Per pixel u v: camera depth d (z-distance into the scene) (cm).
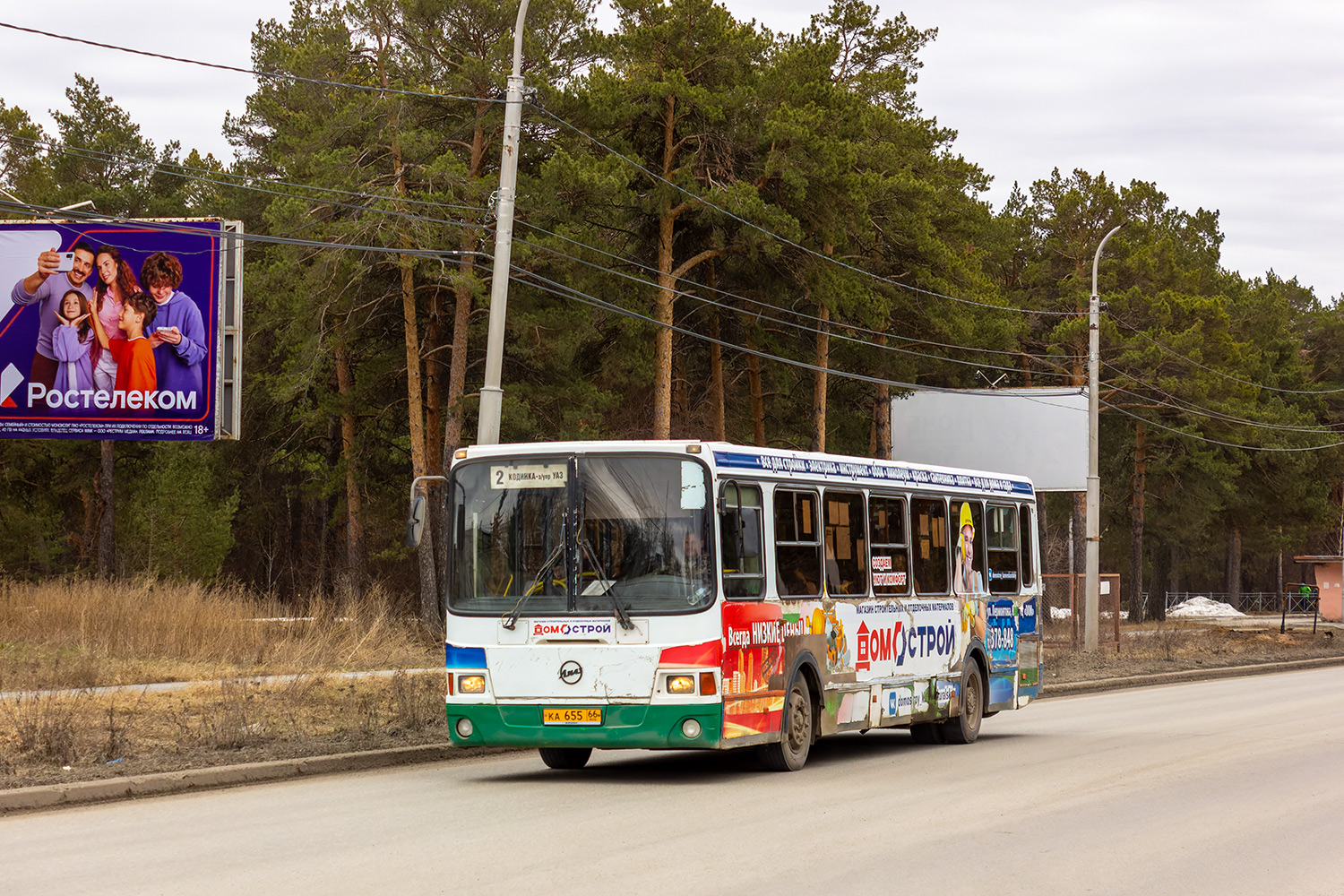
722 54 4062
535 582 1402
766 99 3972
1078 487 4800
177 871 912
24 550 5922
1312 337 8875
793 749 1507
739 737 1396
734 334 4838
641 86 3906
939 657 1841
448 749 1677
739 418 5431
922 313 4881
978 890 845
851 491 1666
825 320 4519
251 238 3083
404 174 3916
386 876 884
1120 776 1426
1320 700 2552
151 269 3127
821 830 1075
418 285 4306
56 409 3138
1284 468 7119
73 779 1334
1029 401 4869
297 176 4278
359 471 5116
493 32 3956
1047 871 907
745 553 1437
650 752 1786
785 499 1524
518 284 4044
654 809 1198
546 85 3778
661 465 1402
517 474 1430
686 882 866
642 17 4141
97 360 3131
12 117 6350
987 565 2014
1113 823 1110
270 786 1402
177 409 3119
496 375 2103
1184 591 10131
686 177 3891
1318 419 8162
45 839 1067
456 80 3803
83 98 6138
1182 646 4275
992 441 4903
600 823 1113
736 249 4100
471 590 1423
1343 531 8088
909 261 4797
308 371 4078
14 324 3147
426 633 3028
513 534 1420
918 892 839
